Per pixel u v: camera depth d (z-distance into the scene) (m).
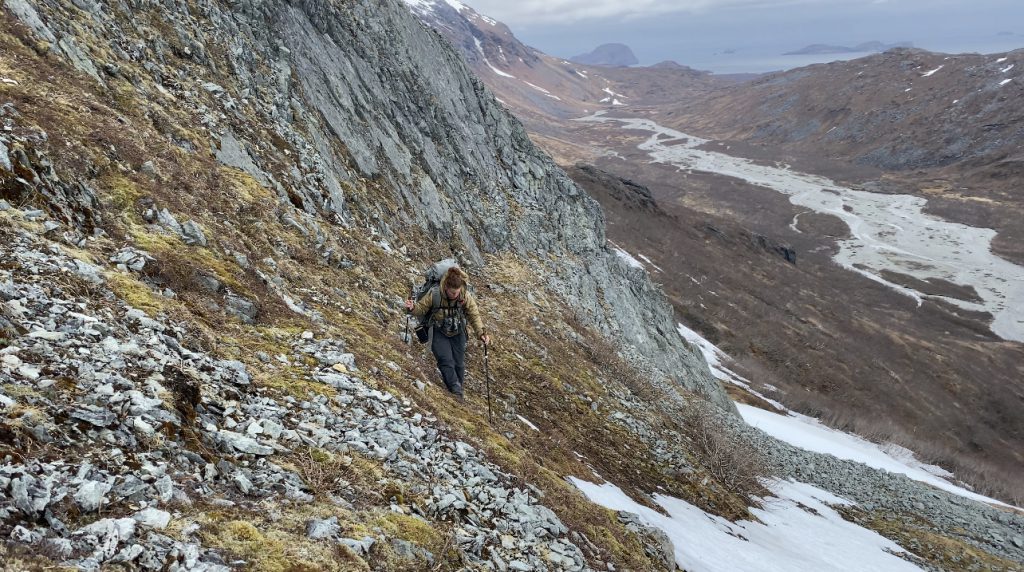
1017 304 132.88
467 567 4.94
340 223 16.16
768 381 81.44
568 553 6.49
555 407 15.88
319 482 4.89
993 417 92.25
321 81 22.34
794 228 195.75
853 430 71.75
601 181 156.38
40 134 8.28
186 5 17.27
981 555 25.89
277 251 11.37
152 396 4.63
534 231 32.78
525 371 17.02
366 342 9.93
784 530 18.22
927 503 34.12
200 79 15.37
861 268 157.12
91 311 5.60
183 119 12.74
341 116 22.19
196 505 3.82
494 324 19.67
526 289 25.89
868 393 90.06
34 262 5.90
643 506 12.41
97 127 9.65
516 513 6.64
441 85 33.75
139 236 8.18
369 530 4.54
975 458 77.31
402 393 8.21
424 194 24.72
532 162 38.97
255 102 16.98
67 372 4.42
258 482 4.49
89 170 8.64
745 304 111.19
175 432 4.40
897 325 119.12
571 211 38.97
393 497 5.34
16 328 4.70
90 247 7.14
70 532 3.10
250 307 8.31
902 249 169.62
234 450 4.78
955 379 99.81
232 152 13.52
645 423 19.58
